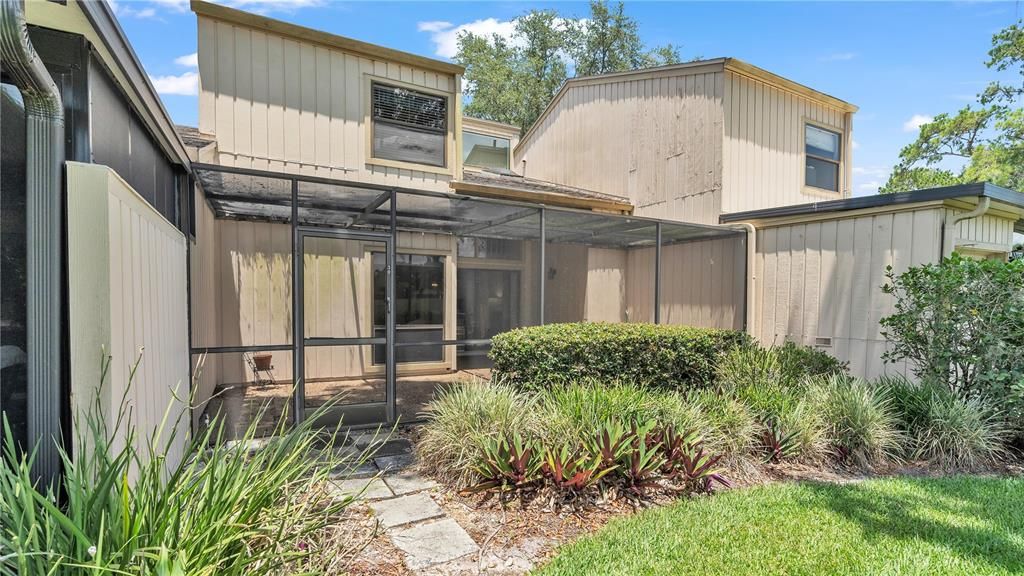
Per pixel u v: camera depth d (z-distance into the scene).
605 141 10.16
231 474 2.09
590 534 2.85
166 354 3.00
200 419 4.96
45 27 2.01
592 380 4.60
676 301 8.88
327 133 6.86
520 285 9.18
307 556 2.06
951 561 2.55
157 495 1.82
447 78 7.69
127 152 2.78
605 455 3.33
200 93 6.14
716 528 2.87
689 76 8.34
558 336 4.87
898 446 4.27
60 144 1.85
